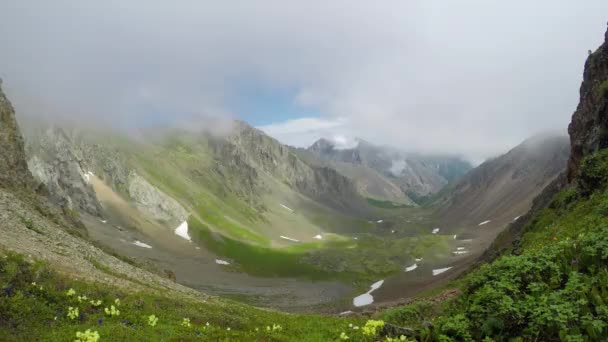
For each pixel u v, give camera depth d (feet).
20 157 208.54
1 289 57.21
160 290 123.13
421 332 45.57
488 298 45.50
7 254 70.23
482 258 291.17
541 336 37.91
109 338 49.83
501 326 40.73
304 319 100.89
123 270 140.36
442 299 110.22
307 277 628.69
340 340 52.16
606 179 109.09
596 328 34.32
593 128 160.76
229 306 129.18
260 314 119.14
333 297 498.28
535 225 152.05
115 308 68.69
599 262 46.32
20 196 172.14
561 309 37.83
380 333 49.80
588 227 77.71
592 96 198.39
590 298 39.42
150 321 60.64
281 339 59.21
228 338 55.77
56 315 57.26
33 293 61.31
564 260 48.88
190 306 96.99
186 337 55.01
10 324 49.88
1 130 200.64
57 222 178.81
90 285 79.61
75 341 45.65
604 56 207.00
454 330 43.19
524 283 47.73
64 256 114.32
